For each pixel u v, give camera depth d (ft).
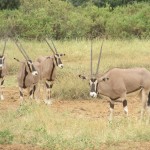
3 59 95.86
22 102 80.38
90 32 180.14
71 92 91.91
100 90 70.59
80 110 80.33
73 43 156.66
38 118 68.95
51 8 192.75
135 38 172.04
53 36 178.29
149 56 137.80
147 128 63.05
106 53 140.87
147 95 71.61
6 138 58.29
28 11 199.72
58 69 110.52
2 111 77.15
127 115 70.44
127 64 120.37
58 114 72.69
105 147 55.88
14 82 109.19
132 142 58.23
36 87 86.53
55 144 56.03
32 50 145.18
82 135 59.36
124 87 70.38
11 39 165.27
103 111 79.77
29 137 59.36
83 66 117.91
